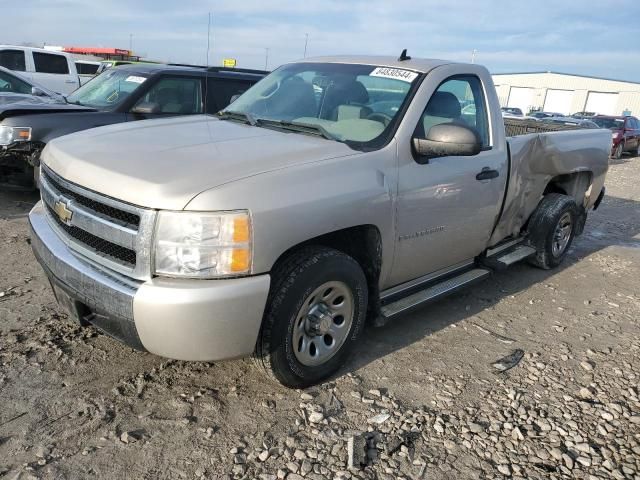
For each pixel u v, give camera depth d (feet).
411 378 11.21
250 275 8.70
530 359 12.43
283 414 9.70
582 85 187.73
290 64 14.96
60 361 10.69
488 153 13.56
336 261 9.88
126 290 8.46
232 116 13.55
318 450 8.91
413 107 11.68
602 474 8.92
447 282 13.58
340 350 10.74
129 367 10.69
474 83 13.62
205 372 10.71
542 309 15.43
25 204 21.66
